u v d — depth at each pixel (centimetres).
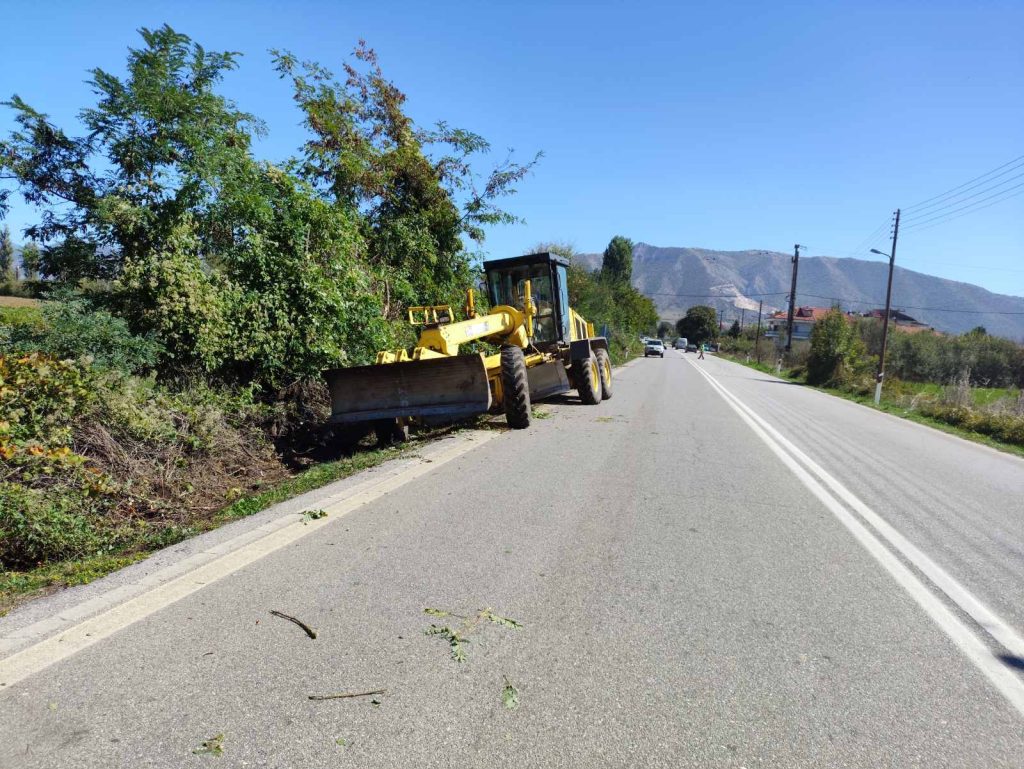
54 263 834
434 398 906
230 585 405
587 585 419
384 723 266
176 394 791
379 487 657
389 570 433
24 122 795
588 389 1420
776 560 482
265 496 630
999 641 363
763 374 4369
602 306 4356
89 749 246
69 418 598
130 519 580
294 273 956
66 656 314
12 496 488
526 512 579
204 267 888
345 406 936
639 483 710
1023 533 596
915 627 377
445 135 1623
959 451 1173
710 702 291
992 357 3762
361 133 1470
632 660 325
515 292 1355
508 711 278
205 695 283
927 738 270
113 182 845
